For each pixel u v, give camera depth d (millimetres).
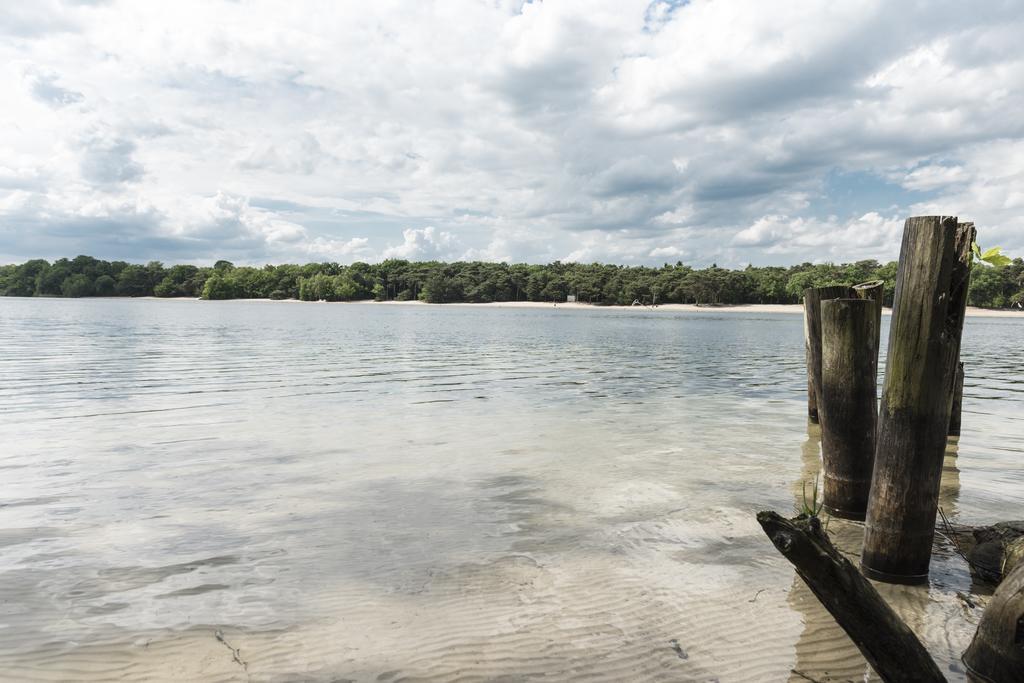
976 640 3863
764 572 5367
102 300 186750
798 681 3799
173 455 9258
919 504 5012
